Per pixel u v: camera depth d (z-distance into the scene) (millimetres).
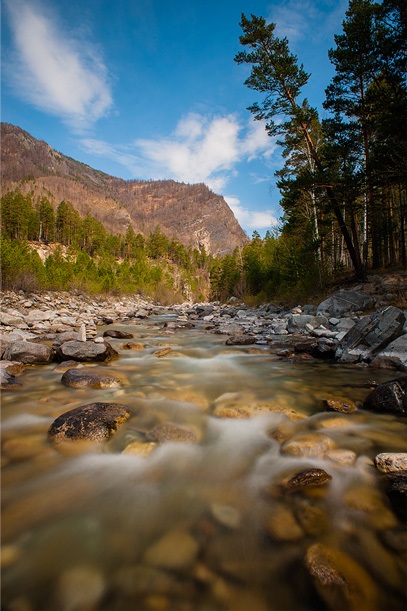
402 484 2363
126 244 103812
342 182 15977
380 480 2582
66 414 3590
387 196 19000
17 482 2609
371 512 2219
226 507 2324
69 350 7109
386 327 7574
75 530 2090
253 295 33875
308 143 18422
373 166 14766
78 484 2600
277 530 2074
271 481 2641
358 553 1880
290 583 1694
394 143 14047
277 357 8086
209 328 14891
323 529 2074
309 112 16938
